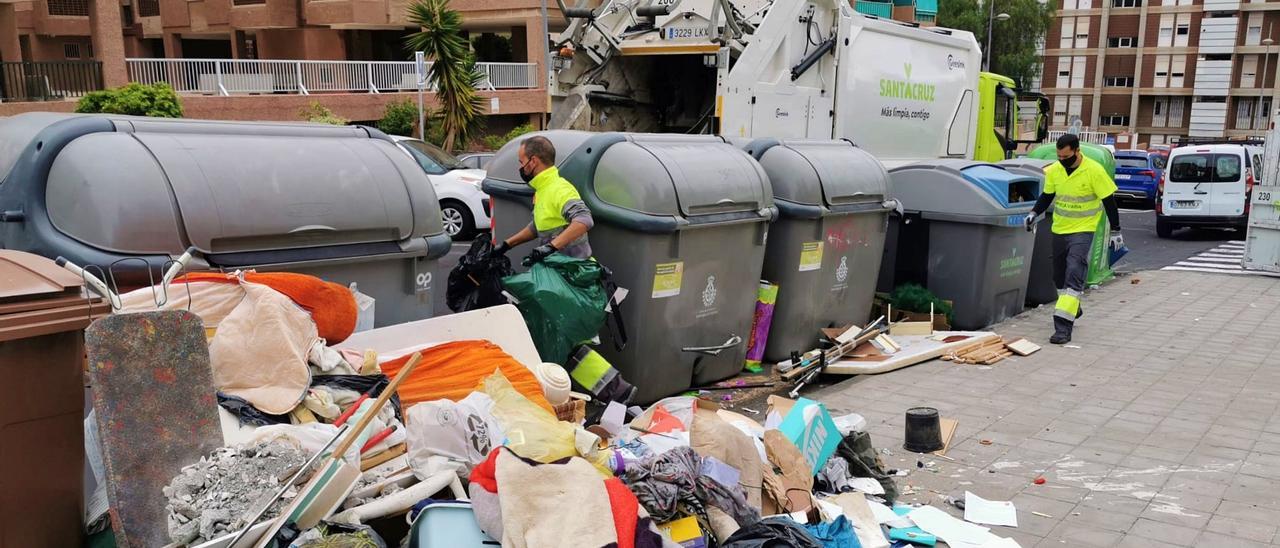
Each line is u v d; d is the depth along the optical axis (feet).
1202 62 217.97
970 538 14.29
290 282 13.46
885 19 35.83
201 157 14.42
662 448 14.14
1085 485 16.80
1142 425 20.25
